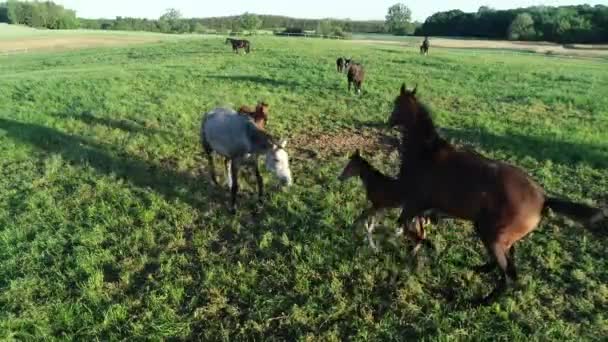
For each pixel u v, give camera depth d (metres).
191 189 10.32
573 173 10.56
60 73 27.34
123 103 18.11
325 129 14.77
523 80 24.45
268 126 14.94
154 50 46.12
